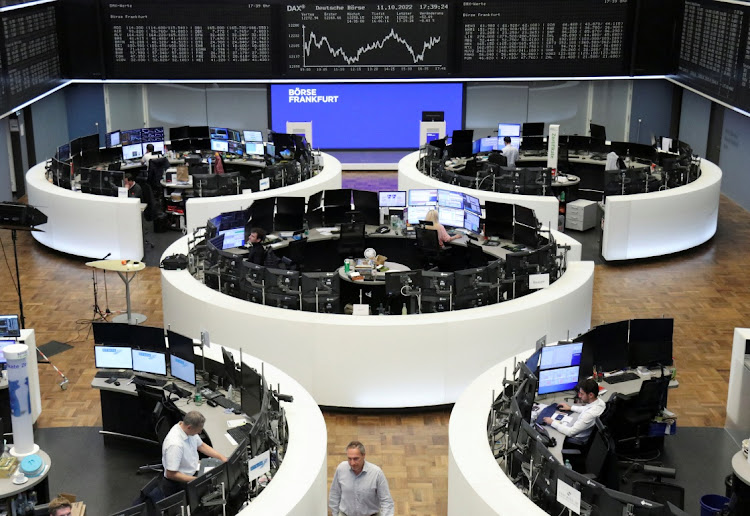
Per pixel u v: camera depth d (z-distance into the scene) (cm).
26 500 736
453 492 707
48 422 950
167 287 1059
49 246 1465
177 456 711
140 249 1404
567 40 1867
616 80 1962
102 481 853
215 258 1069
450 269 1276
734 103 1598
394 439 917
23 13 1617
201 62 1867
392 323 937
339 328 937
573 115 1991
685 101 1953
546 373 835
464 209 1278
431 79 1889
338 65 1878
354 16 1845
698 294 1286
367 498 678
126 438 908
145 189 1548
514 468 709
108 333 886
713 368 1066
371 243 1318
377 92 1956
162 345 862
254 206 1280
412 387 956
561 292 1021
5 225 1072
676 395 1005
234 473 665
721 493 834
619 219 1391
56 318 1201
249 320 962
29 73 1652
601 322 1182
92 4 1825
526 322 976
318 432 735
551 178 1525
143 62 1864
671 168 1537
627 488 827
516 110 1981
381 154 1997
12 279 1340
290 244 1239
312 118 1972
